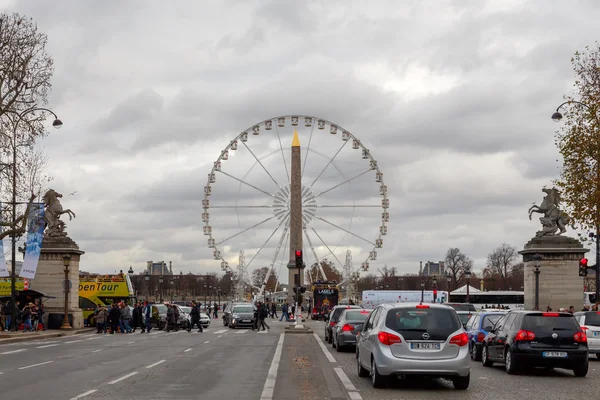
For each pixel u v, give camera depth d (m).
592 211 47.00
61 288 65.31
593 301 87.00
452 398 19.23
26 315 55.84
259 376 24.23
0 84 50.19
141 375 24.44
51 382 22.30
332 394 19.75
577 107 48.50
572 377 25.14
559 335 25.12
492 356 28.33
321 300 99.81
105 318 59.47
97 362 29.67
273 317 107.44
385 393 20.17
